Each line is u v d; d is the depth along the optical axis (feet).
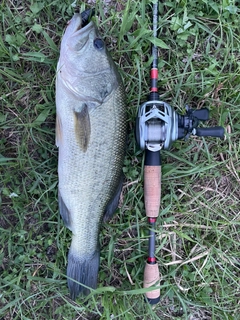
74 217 1.08
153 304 1.18
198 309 1.29
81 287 1.15
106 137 1.03
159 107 1.08
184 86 1.21
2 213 1.19
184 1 1.17
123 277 1.24
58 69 0.98
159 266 1.25
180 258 1.26
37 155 1.19
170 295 1.25
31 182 1.19
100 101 1.00
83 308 1.20
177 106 1.22
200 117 1.06
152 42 1.13
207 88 1.21
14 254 1.20
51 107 1.15
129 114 1.18
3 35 1.13
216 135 1.06
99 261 1.16
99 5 1.14
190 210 1.26
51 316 1.22
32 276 1.17
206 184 1.26
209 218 1.27
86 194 1.07
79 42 0.96
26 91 1.16
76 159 1.03
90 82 0.99
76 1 1.15
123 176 1.19
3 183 1.18
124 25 1.12
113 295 1.21
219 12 1.20
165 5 1.18
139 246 1.21
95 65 0.98
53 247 1.22
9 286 1.19
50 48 1.15
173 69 1.21
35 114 1.17
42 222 1.19
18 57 1.13
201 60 1.23
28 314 1.21
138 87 1.18
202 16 1.20
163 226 1.24
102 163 1.05
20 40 1.13
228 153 1.25
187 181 1.24
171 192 1.22
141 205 1.22
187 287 1.27
